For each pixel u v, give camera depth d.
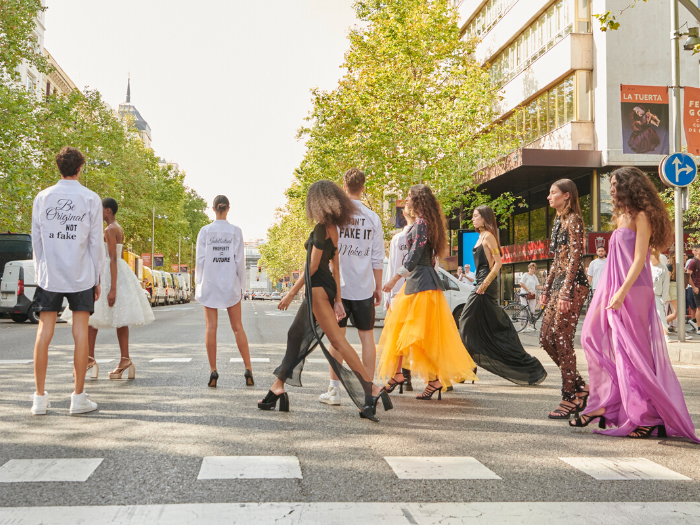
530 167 27.50
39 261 5.47
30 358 9.89
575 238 5.65
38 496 3.28
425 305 6.39
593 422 5.41
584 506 3.24
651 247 5.06
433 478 3.68
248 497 3.29
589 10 28.28
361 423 5.24
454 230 44.75
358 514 3.07
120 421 5.16
